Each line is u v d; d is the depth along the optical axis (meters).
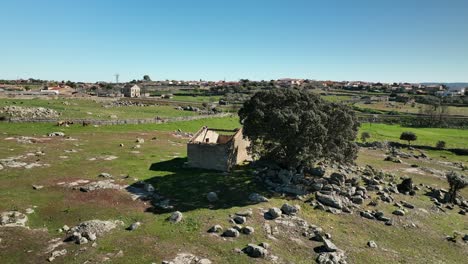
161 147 69.94
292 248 31.31
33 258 27.50
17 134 70.06
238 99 194.38
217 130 66.25
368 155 82.50
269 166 52.19
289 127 45.12
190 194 42.50
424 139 114.56
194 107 143.38
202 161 53.84
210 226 33.88
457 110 185.12
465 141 111.94
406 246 35.12
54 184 43.25
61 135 72.94
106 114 105.50
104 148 64.56
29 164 50.44
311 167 51.84
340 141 50.72
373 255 31.98
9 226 31.53
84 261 27.20
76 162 53.78
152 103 152.62
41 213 35.12
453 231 40.38
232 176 49.41
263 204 40.06
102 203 38.47
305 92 50.84
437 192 52.62
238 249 29.97
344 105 53.31
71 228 32.41
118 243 30.08
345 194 45.12
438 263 32.41
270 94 49.06
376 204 44.44
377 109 188.38
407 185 52.50
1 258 27.14
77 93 181.12
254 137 49.53
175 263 27.30
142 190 43.47
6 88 174.62
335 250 31.25
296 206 38.69
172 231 32.69
